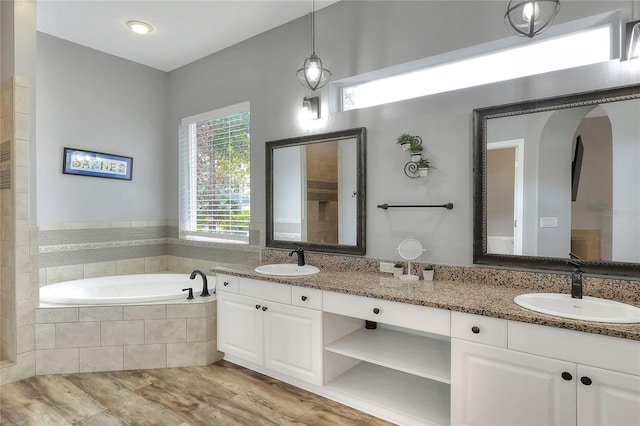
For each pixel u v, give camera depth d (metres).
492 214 2.23
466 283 2.28
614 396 1.42
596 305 1.78
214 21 3.16
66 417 2.10
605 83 1.92
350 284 2.26
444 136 2.40
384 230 2.67
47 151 3.36
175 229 4.23
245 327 2.64
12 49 2.58
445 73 2.54
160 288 3.70
